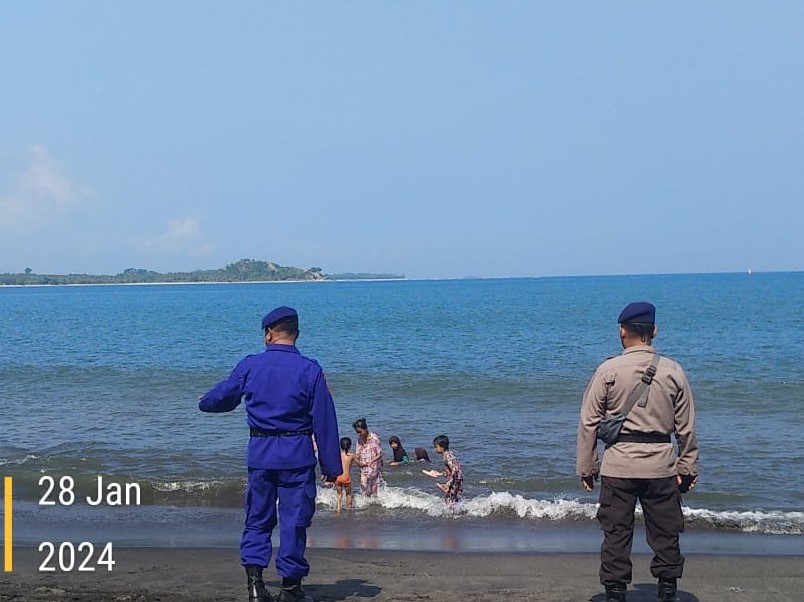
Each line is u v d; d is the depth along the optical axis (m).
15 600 6.39
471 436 16.09
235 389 5.92
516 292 139.38
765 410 19.09
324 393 5.86
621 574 5.52
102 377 27.02
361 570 7.38
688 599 6.35
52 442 15.57
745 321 52.00
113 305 105.38
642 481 5.46
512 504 10.70
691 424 5.47
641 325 5.58
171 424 17.50
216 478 12.48
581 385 23.53
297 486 5.85
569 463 13.58
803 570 7.35
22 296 166.12
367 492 11.24
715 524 9.71
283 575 5.84
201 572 7.29
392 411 19.50
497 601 6.28
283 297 133.38
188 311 83.88
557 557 7.90
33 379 26.64
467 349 35.53
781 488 11.73
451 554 8.11
